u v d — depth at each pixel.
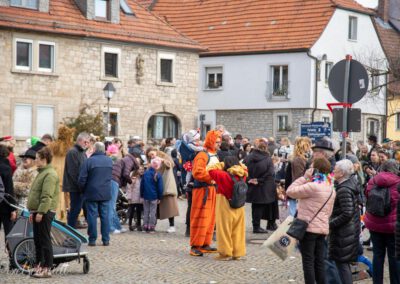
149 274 13.34
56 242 13.20
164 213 19.12
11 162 17.39
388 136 56.25
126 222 21.44
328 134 23.50
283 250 11.97
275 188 19.17
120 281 12.65
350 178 11.41
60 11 39.41
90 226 16.53
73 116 39.38
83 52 39.75
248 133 50.69
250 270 13.96
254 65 50.38
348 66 14.83
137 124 42.16
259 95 50.16
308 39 48.81
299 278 13.29
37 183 12.80
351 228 11.27
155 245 16.83
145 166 19.39
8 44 37.12
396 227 10.71
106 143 24.06
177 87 43.88
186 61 44.34
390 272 12.05
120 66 41.31
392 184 11.82
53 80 38.69
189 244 17.09
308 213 11.19
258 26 51.28
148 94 42.56
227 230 14.96
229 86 51.38
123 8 42.62
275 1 51.91
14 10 37.62
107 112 37.25
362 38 52.84
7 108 37.22
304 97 48.59
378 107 55.00
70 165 16.88
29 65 37.94
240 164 15.18
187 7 55.47
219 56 51.75
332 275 11.84
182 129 44.16
